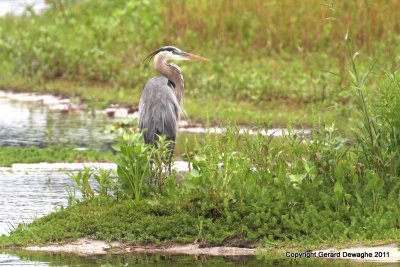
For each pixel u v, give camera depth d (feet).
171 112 47.34
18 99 89.04
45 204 46.14
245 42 96.94
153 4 113.60
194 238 38.32
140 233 38.88
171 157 46.14
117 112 81.30
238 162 41.16
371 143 41.34
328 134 44.83
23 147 64.44
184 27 101.76
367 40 89.92
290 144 42.91
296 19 97.40
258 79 82.64
